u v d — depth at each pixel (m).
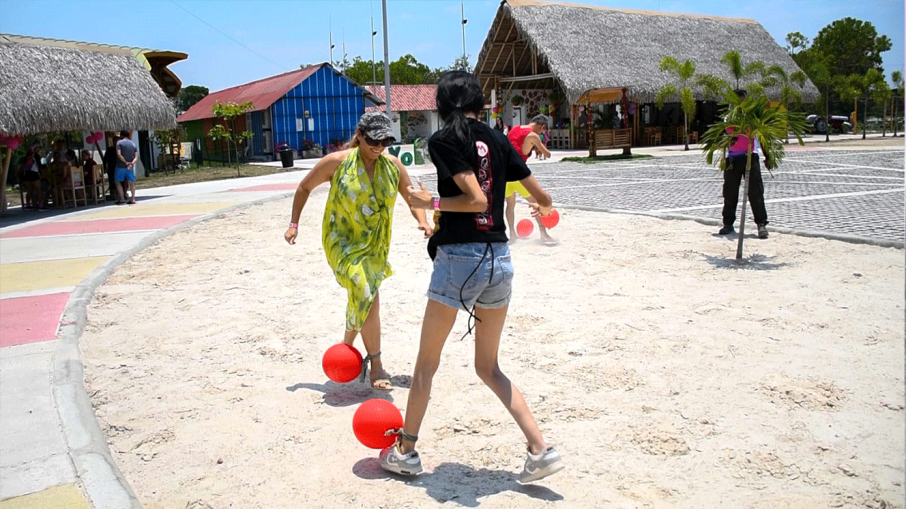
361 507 3.68
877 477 3.77
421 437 4.45
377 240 5.14
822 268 8.37
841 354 5.55
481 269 3.64
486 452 4.23
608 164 27.73
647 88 37.88
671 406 4.75
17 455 4.23
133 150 18.55
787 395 4.81
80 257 10.59
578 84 36.19
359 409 4.06
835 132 50.81
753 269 8.46
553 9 40.03
